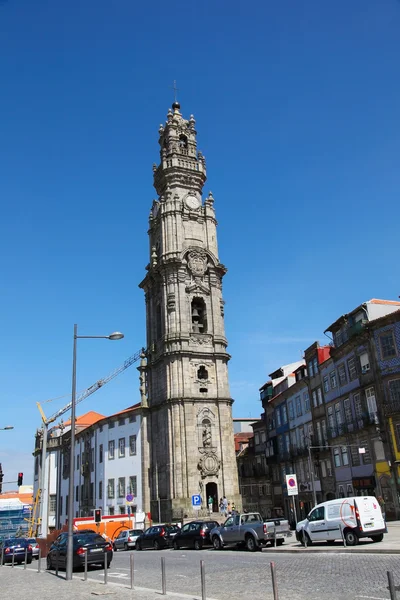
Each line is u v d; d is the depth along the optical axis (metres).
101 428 73.56
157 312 65.00
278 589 16.20
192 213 66.56
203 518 53.84
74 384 27.95
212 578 20.19
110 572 25.44
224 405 59.97
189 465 55.94
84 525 49.81
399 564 18.58
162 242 64.88
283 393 63.75
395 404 39.59
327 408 51.16
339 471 48.44
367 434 43.09
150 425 62.75
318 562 21.30
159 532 40.78
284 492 63.38
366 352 43.34
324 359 53.06
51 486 93.56
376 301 45.38
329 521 26.98
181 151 69.88
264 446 71.62
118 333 28.92
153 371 63.41
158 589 18.72
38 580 23.97
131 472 64.56
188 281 63.16
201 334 61.53
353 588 15.23
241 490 76.69
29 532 94.62
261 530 30.06
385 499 40.59
